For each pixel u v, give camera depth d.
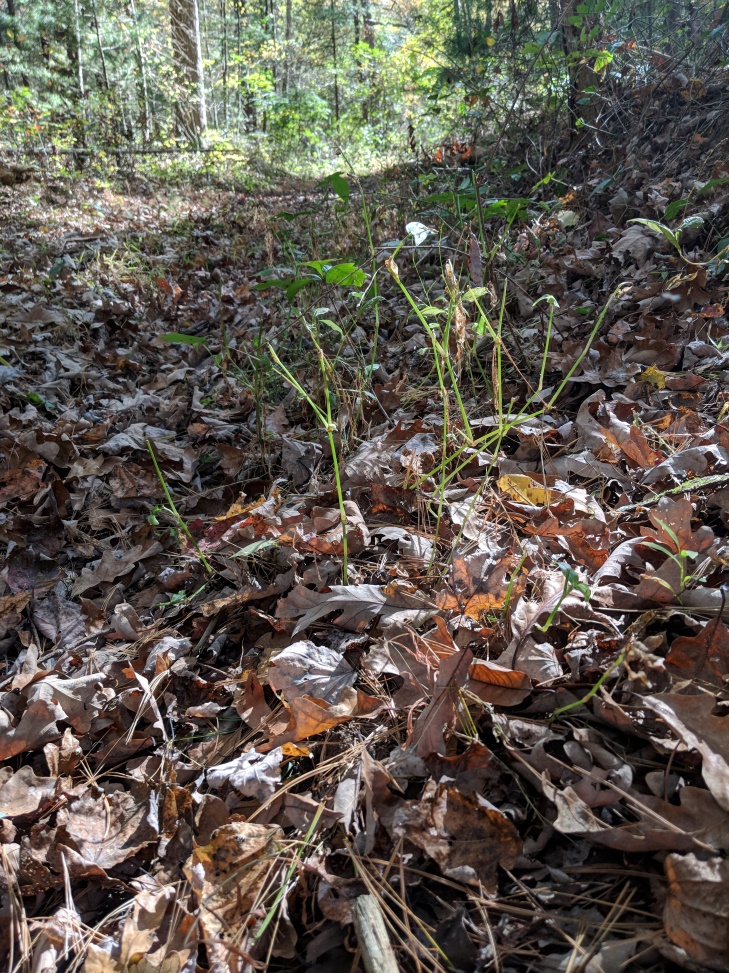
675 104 4.11
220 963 1.06
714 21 4.20
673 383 2.31
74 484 2.49
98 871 1.25
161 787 1.38
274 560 1.91
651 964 0.98
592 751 1.21
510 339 2.78
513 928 1.04
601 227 3.40
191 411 2.97
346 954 1.06
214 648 1.71
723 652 1.30
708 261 2.61
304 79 22.34
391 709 1.40
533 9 5.15
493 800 1.20
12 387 3.13
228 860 1.18
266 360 2.99
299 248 5.16
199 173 10.84
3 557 2.17
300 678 1.46
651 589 1.48
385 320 3.38
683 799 1.09
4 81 13.44
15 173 8.68
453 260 3.26
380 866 1.14
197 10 14.04
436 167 5.73
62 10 12.12
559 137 4.66
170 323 4.12
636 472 1.95
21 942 1.19
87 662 1.77
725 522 1.68
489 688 1.36
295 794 1.26
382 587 1.65
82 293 4.42
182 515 2.34
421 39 7.51
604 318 2.70
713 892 0.96
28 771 1.45
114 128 11.62
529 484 1.91
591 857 1.12
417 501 1.96
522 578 1.55
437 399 2.62
